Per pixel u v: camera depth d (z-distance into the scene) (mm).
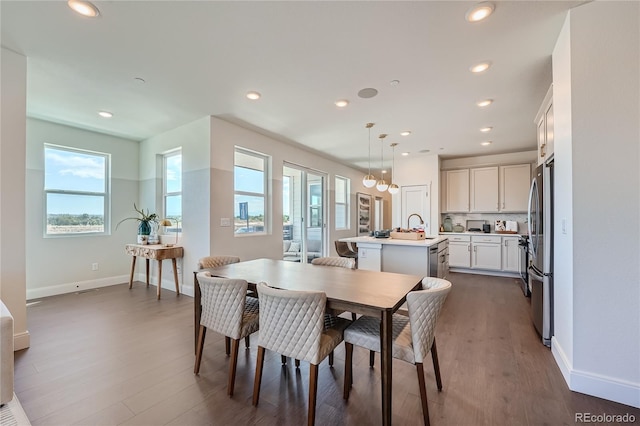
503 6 1840
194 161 4117
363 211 8250
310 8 1847
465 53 2357
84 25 2018
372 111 3635
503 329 2953
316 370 1568
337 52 2348
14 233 2426
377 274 2346
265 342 1735
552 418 1645
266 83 2896
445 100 3289
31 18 1941
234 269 2564
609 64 1798
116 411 1697
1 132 2342
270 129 4438
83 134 4500
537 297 2789
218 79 2805
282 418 1650
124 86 2965
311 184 6340
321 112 3684
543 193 2598
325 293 1639
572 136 1881
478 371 2148
